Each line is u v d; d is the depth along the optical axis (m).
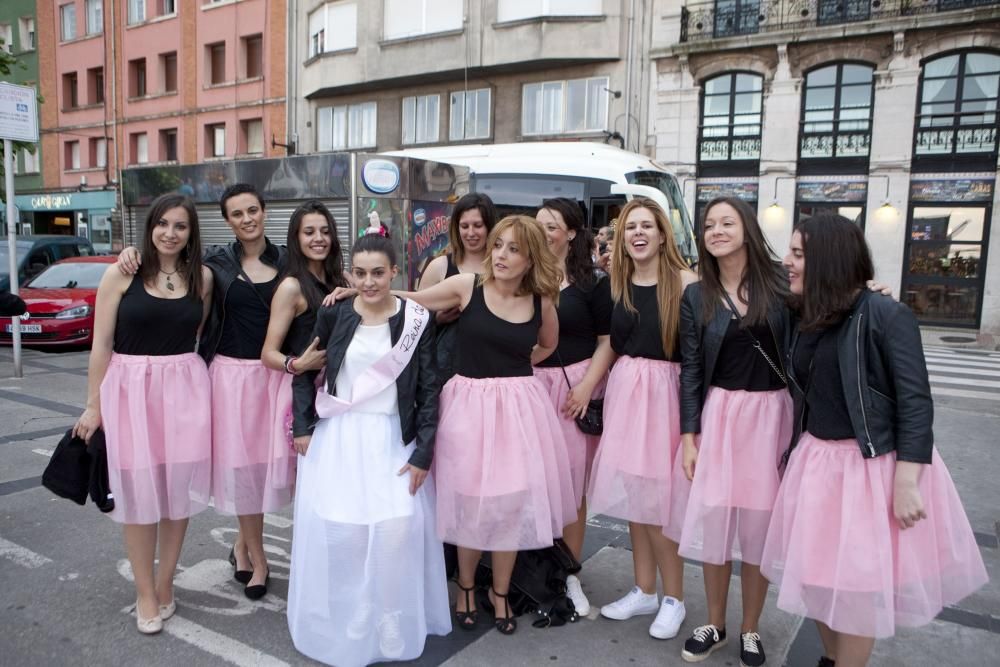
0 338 10.39
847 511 2.33
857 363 2.31
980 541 4.15
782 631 3.13
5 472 4.98
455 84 18.97
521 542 2.91
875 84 15.37
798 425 2.59
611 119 17.30
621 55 17.00
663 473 2.98
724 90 16.66
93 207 26.69
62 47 27.09
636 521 3.04
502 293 2.96
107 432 2.88
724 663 2.87
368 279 2.74
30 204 28.75
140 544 2.95
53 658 2.79
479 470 2.91
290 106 21.73
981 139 14.84
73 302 10.10
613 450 3.07
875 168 15.52
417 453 2.83
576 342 3.39
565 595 3.25
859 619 2.30
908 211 15.53
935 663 2.88
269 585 3.46
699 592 3.53
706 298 2.78
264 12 21.88
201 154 23.83
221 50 23.25
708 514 2.73
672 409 3.02
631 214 3.03
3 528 4.05
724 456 2.72
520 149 9.70
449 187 8.80
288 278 3.11
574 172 9.00
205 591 3.39
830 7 15.55
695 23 16.50
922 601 2.27
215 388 3.19
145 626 2.98
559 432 3.13
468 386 2.96
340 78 19.88
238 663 2.78
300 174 8.16
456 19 18.16
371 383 2.79
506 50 17.47
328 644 2.75
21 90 8.12
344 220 7.83
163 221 2.90
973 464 5.72
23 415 6.52
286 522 4.34
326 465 2.79
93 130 26.62
